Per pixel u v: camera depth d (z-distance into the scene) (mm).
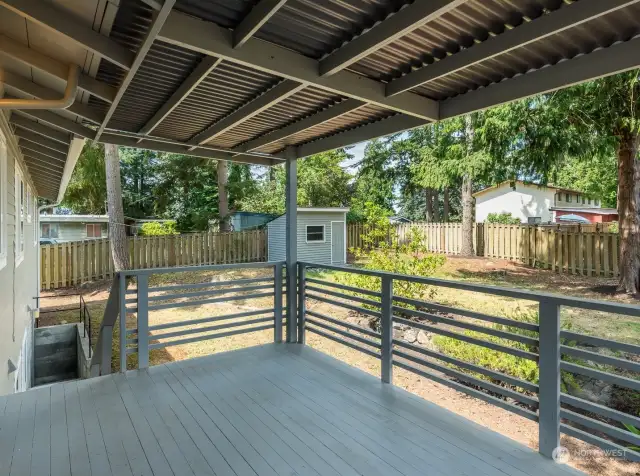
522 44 1893
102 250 11055
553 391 2059
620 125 6352
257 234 13266
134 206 19453
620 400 3385
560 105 6477
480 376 3969
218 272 11789
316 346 5395
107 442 2244
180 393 2918
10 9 1744
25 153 5277
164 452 2143
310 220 12750
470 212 12586
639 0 1524
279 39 2064
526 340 2189
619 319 5582
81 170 11320
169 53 2242
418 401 2779
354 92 2434
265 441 2252
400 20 1778
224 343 6055
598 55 2068
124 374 3293
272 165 4746
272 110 3217
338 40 2080
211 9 1814
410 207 26828
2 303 3262
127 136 3789
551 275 9289
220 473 1953
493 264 10922
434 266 6348
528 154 7375
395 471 1964
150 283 10422
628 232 7090
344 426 2422
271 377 3232
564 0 1725
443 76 2354
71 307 8562
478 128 8047
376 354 3229
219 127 3461
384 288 3125
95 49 1947
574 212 19688
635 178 7000
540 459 2064
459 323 2582
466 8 1790
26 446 2201
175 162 14812
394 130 3209
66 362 6824
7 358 3559
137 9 1820
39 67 2293
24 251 5590
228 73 2514
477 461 2051
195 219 15203
